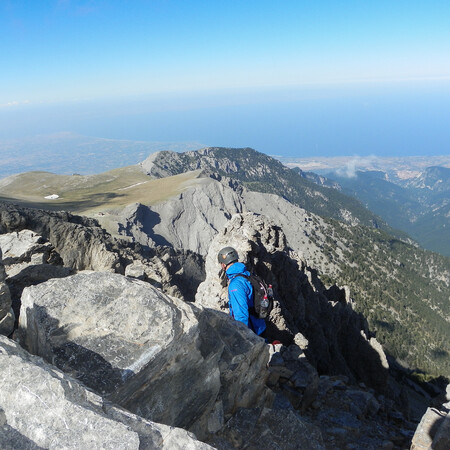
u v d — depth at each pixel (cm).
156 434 338
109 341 452
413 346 17675
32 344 489
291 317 2097
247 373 689
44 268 1023
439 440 707
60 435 305
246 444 593
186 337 487
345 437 967
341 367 2539
